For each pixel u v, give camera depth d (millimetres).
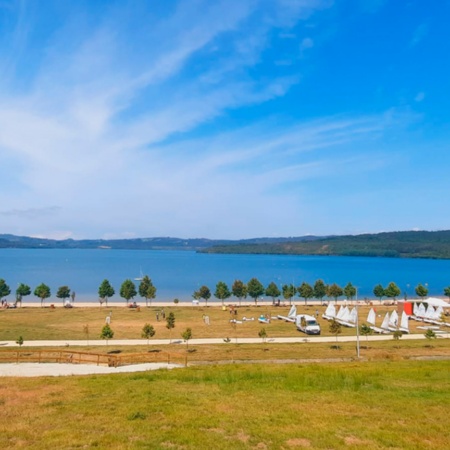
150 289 97438
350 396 21859
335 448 14430
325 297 128000
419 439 15375
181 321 74438
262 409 19094
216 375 27406
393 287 106938
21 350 44031
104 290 96812
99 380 25969
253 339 57250
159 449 13984
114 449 13930
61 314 82312
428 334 58250
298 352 44812
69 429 15977
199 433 15625
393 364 34250
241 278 188875
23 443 14594
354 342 54938
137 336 58625
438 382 25734
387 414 18547
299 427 16484
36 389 23016
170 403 19922
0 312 85062
